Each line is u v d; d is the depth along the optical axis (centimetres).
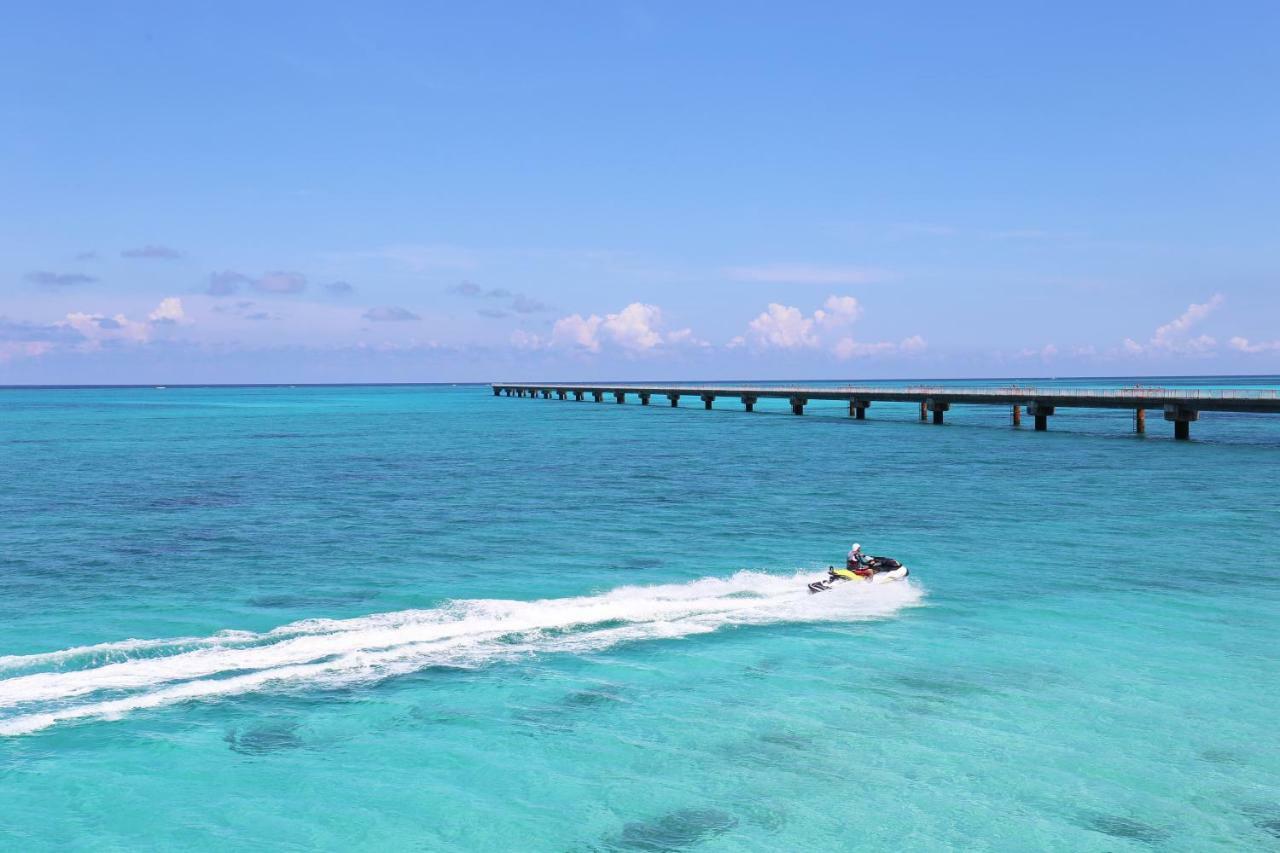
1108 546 2834
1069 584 2347
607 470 5109
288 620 2031
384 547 2878
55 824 1143
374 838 1125
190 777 1263
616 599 2175
